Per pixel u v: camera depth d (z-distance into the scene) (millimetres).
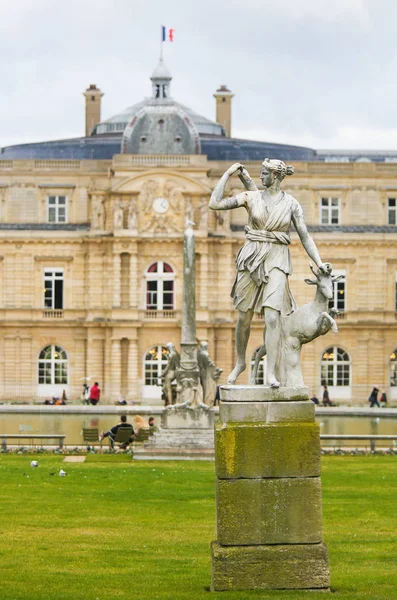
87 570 34031
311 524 27875
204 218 123688
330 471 59562
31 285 125562
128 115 152875
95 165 127625
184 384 67625
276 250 28734
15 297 125688
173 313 124000
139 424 79938
